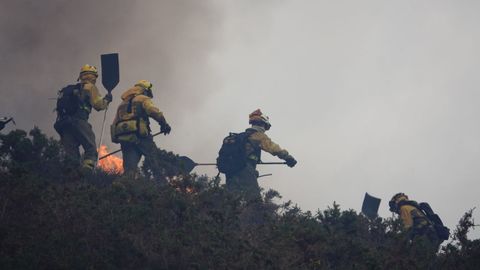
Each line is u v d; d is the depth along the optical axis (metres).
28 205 19.61
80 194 20.95
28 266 17.53
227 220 22.17
